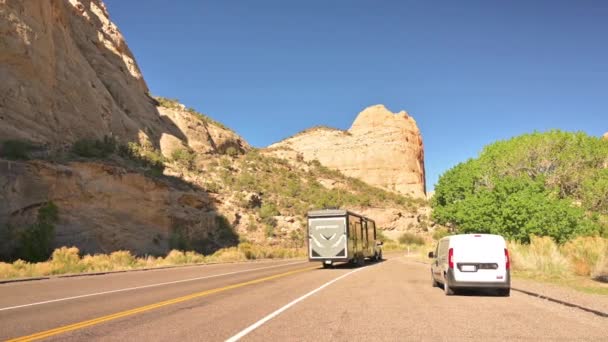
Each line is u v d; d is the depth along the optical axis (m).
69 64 65.62
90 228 46.12
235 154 109.94
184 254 45.69
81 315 10.65
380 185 174.12
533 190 31.84
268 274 24.56
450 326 8.91
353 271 26.52
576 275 19.66
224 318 9.90
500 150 43.22
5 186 41.09
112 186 51.50
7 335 8.38
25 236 35.66
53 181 45.00
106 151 61.31
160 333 8.35
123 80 89.38
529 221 28.64
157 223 55.75
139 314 10.64
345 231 30.33
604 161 39.97
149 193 56.41
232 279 21.34
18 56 52.28
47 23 58.94
